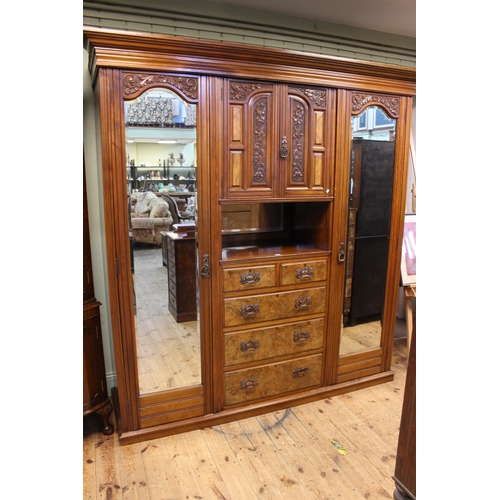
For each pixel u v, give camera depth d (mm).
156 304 2002
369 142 2318
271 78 1983
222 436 2098
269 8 2453
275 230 2684
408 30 2879
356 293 2475
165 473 1840
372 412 2318
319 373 2434
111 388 2465
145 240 1930
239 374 2207
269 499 1699
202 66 1839
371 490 1751
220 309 2104
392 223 2477
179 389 2096
